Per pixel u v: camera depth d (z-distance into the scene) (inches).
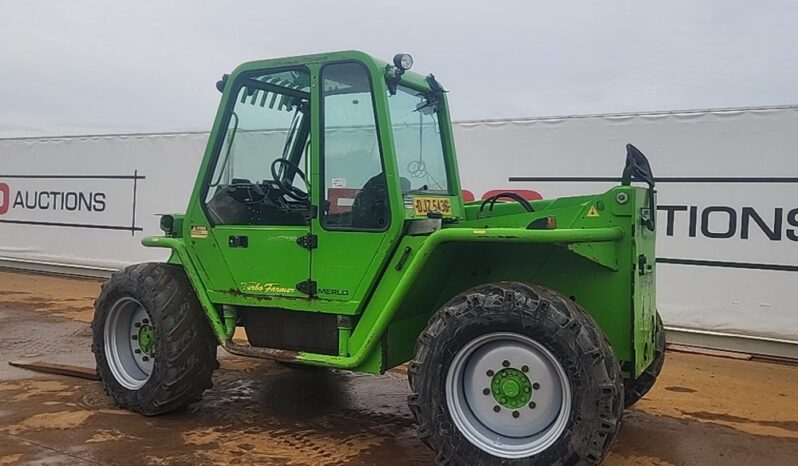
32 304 370.0
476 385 139.5
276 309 168.6
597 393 127.2
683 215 279.1
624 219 147.6
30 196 486.6
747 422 184.7
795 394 214.2
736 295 271.7
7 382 213.6
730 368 250.1
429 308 169.0
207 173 175.0
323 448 159.2
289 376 227.3
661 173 282.4
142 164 434.3
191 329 178.1
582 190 297.9
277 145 174.7
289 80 169.9
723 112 270.2
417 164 172.9
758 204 266.5
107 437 163.8
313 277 159.0
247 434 168.2
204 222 174.7
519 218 156.4
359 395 205.9
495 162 314.8
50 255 479.2
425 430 138.5
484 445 135.3
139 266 187.9
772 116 262.7
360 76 155.3
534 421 134.6
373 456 154.4
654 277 173.0
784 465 153.3
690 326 280.1
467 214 192.5
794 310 262.4
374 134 153.0
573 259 154.2
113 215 449.1
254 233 166.7
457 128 321.1
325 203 157.8
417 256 143.9
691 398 208.2
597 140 294.2
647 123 283.9
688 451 161.3
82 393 201.6
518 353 135.9
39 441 160.2
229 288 170.6
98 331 189.6
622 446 164.1
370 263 152.6
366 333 154.0
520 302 133.7
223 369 235.9
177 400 177.9
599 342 130.0
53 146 471.2
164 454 153.2
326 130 158.1
